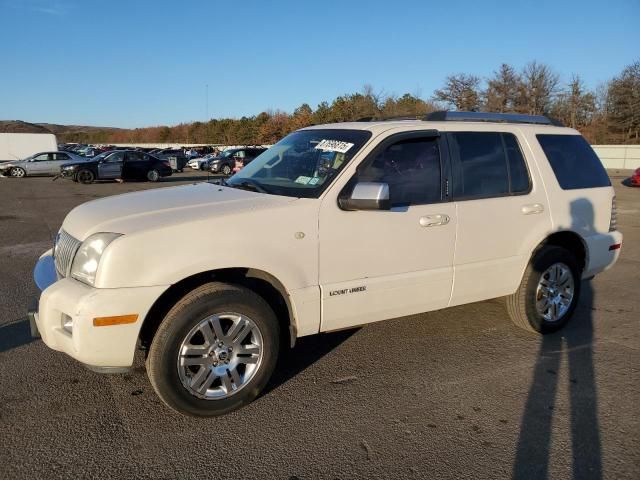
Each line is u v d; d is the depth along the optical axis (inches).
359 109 2325.3
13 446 115.2
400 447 117.0
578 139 195.9
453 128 163.0
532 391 143.6
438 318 201.5
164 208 129.6
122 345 115.6
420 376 152.0
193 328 120.7
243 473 107.5
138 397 137.3
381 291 146.1
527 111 2235.5
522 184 174.1
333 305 139.4
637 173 850.8
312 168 148.2
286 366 158.2
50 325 120.5
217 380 129.5
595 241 191.3
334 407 134.0
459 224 157.5
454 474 107.9
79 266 120.4
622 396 141.2
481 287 166.7
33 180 1075.9
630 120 2127.2
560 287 185.9
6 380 145.4
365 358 164.2
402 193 149.3
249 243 125.1
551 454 114.9
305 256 133.3
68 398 136.2
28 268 279.4
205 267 120.3
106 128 5866.1
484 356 166.6
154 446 116.2
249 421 127.0
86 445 116.0
